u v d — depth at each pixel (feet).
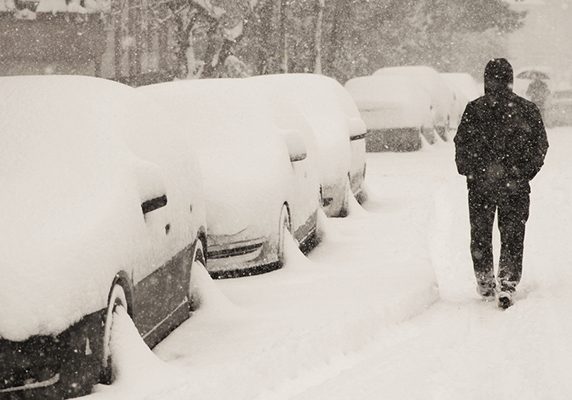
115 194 22.54
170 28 152.25
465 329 27.20
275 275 36.24
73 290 19.99
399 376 21.99
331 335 25.30
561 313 28.40
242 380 21.67
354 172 56.59
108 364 21.79
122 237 22.22
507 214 31.55
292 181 39.68
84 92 25.27
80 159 23.00
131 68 156.25
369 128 101.86
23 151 23.02
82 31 127.34
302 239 41.52
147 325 24.89
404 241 44.34
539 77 149.48
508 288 30.71
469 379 21.67
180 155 29.01
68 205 21.50
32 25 122.52
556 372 22.13
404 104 101.09
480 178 31.73
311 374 22.80
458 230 47.80
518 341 25.17
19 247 20.01
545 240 43.91
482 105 31.81
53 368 19.65
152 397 20.27
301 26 141.08
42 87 25.22
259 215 35.73
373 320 27.40
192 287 30.22
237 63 117.19
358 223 50.29
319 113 52.65
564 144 105.50
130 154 24.26
